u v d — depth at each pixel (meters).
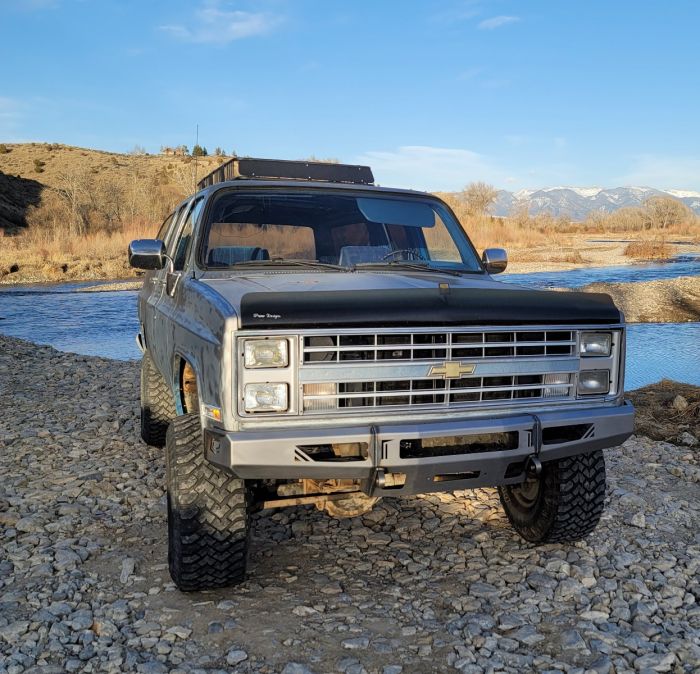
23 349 13.63
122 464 6.43
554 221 92.44
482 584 4.11
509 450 3.69
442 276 4.77
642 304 21.92
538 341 3.79
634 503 5.49
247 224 4.85
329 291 3.57
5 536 4.82
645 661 3.34
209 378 3.58
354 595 4.01
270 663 3.33
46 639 3.52
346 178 5.90
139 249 4.78
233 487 3.76
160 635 3.56
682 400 8.69
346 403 3.50
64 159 113.94
